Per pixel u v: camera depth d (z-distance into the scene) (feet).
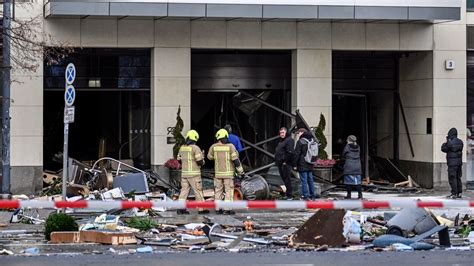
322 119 123.75
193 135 100.53
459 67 126.82
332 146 139.03
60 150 131.13
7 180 102.94
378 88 133.49
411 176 131.95
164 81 121.49
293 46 124.16
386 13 117.19
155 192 113.39
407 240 70.85
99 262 61.05
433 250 68.23
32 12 115.96
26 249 69.21
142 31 120.57
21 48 103.09
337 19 119.14
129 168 119.65
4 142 102.89
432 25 126.21
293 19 120.26
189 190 101.60
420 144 129.70
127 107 129.08
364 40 125.49
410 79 131.95
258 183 109.50
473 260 61.82
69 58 122.62
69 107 89.20
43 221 89.25
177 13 113.19
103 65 123.95
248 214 98.27
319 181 121.08
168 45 121.29
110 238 72.64
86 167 116.98
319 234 71.15
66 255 65.41
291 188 114.32
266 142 126.72
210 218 92.53
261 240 74.13
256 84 128.77
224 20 122.11
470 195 120.67
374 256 64.13
